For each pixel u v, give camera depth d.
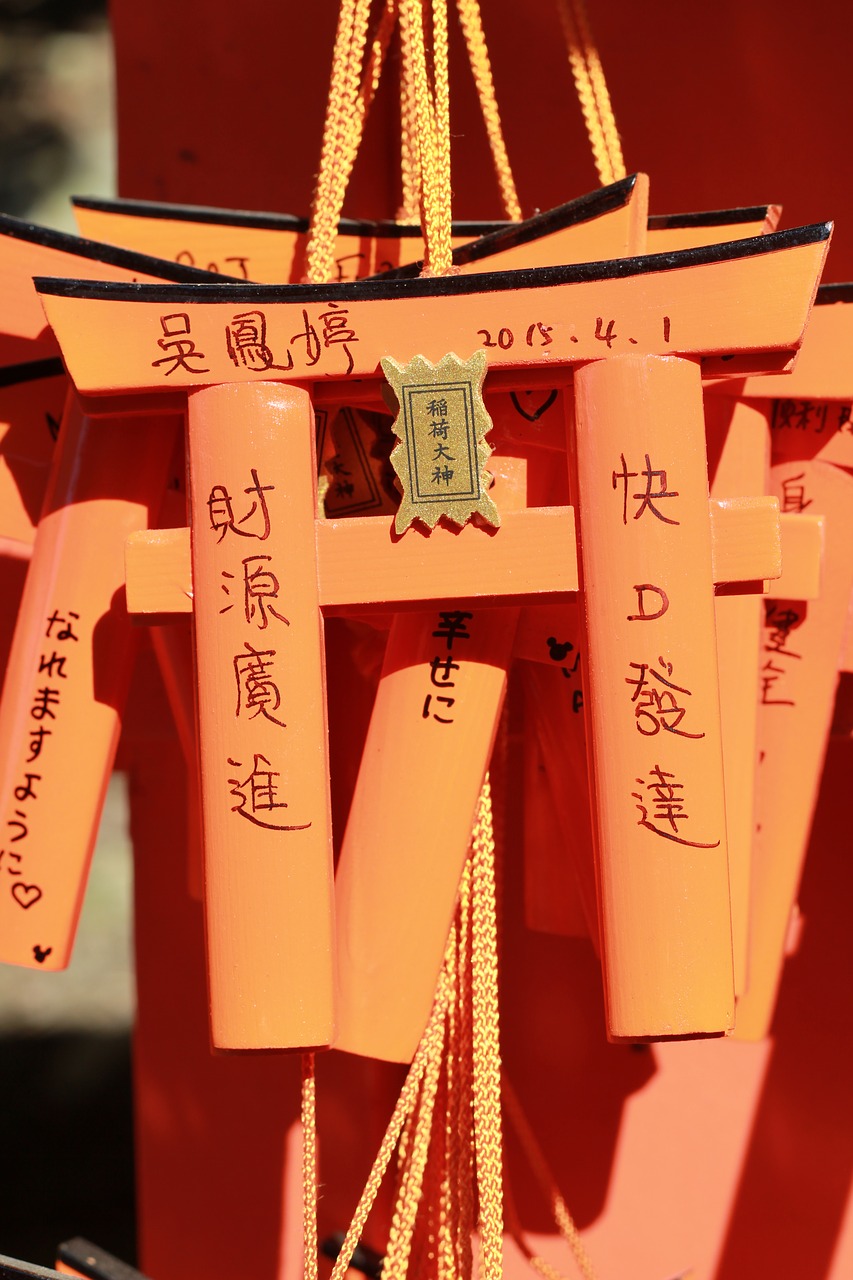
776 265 0.49
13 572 0.74
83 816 0.62
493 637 0.57
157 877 1.00
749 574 0.52
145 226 0.69
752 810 0.62
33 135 3.46
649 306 0.50
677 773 0.50
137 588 0.54
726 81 0.79
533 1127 0.92
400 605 0.53
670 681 0.50
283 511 0.52
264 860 0.52
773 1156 0.89
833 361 0.61
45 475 0.67
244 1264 0.98
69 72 3.46
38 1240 1.80
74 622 0.61
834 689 0.66
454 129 0.85
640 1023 0.50
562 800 0.62
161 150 0.91
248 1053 0.52
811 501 0.66
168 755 0.98
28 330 0.60
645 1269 0.91
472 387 0.51
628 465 0.50
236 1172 0.98
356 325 0.51
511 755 0.88
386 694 0.57
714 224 0.60
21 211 3.44
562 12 0.67
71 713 0.61
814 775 0.67
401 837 0.56
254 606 0.52
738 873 0.62
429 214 0.56
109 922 2.92
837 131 0.76
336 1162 0.92
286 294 0.52
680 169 0.81
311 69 0.85
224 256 0.69
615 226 0.54
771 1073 0.89
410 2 0.56
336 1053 0.91
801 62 0.77
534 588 0.52
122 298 0.52
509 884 0.90
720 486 0.63
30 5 3.44
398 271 0.59
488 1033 0.59
